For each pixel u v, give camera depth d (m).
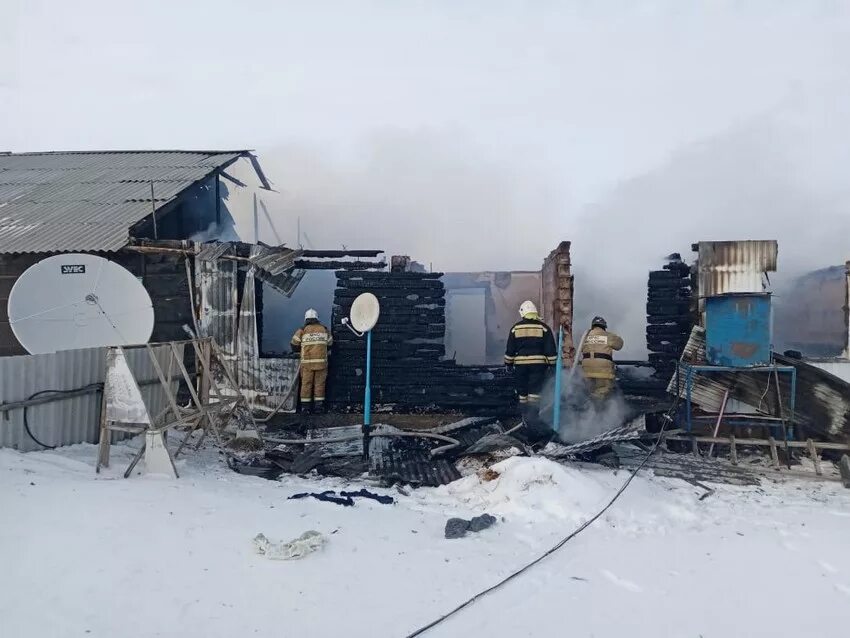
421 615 4.08
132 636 3.71
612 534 5.63
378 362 11.52
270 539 5.18
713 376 9.36
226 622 3.91
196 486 6.57
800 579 4.68
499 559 5.02
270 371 11.41
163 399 8.66
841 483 7.62
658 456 8.47
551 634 3.89
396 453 8.56
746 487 7.40
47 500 5.61
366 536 5.40
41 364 7.51
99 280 11.66
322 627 3.89
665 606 4.26
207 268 11.53
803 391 8.95
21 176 16.25
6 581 4.18
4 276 12.02
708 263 10.42
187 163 15.98
